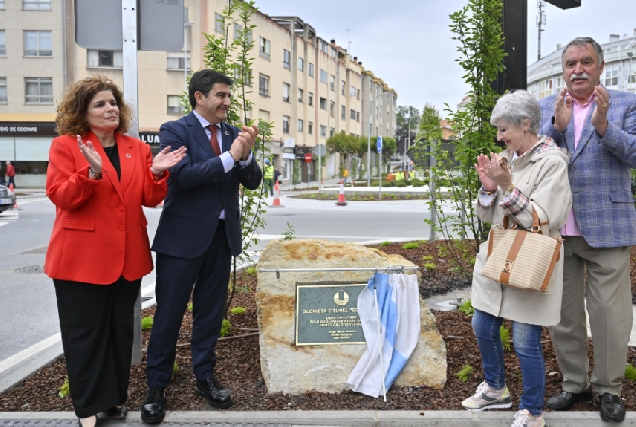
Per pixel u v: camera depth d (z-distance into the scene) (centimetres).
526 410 339
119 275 343
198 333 388
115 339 357
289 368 395
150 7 439
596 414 355
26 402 391
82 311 340
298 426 351
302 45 5459
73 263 336
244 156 379
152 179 356
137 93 432
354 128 7512
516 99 333
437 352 403
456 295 681
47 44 3722
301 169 5747
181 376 426
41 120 3769
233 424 353
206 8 3609
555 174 324
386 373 390
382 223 1584
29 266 985
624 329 357
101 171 325
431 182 683
